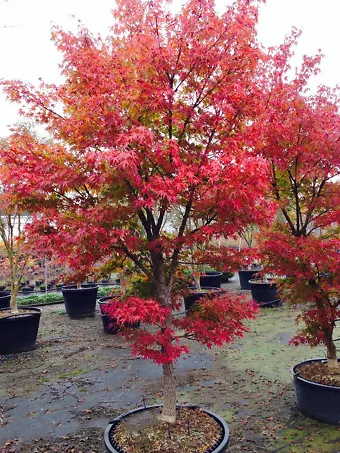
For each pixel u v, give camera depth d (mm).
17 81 2957
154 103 2691
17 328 6520
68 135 2850
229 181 2527
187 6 2746
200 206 2818
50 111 3061
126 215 2779
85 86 2820
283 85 4031
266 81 4031
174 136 3084
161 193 2418
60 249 2664
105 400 4449
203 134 3070
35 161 2725
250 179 2533
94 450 3348
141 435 2779
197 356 5930
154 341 2820
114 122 2656
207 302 3078
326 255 3490
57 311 10367
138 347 2824
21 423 3947
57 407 4309
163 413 3004
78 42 2957
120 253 3012
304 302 4078
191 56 2758
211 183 2639
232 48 2848
